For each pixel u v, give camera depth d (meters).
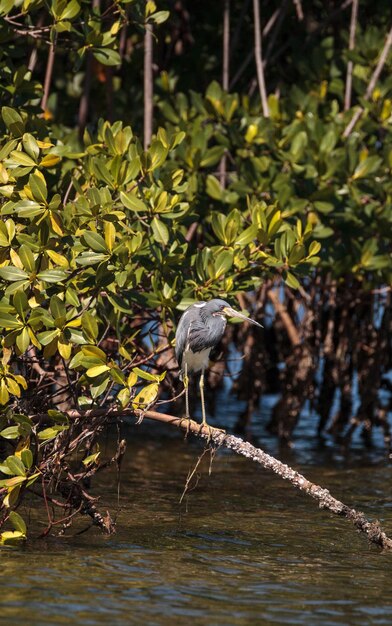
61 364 12.14
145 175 11.79
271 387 23.97
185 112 17.11
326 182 15.62
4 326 9.91
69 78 19.80
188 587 9.03
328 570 9.85
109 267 10.64
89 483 13.45
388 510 13.11
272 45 18.83
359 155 16.44
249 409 19.52
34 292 10.20
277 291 19.22
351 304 18.80
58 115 19.50
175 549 10.53
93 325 9.98
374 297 18.70
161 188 11.62
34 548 10.24
